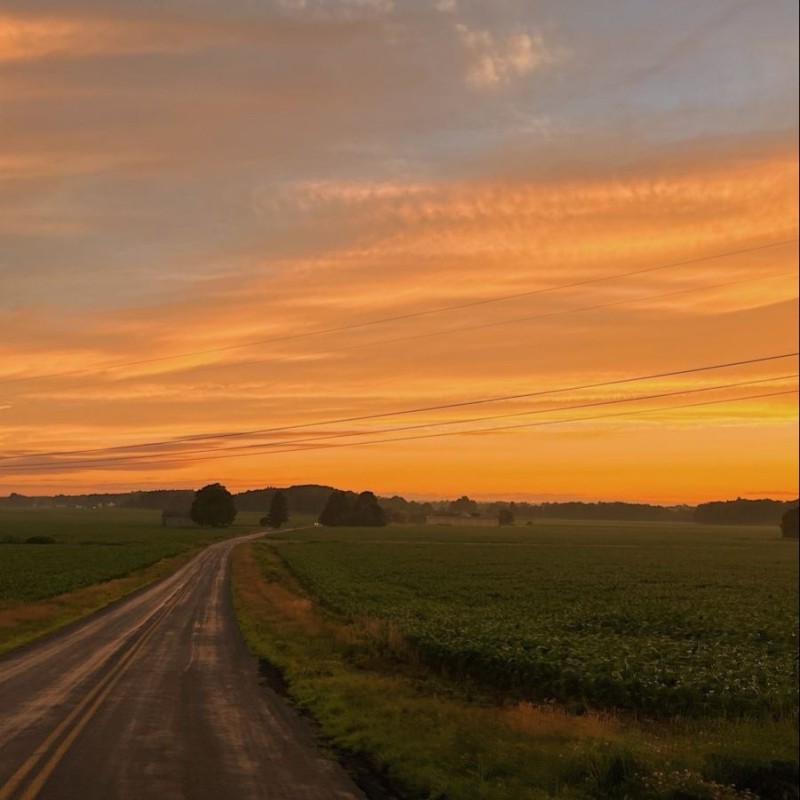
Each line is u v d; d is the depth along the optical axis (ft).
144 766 37.19
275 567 263.08
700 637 114.32
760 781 40.16
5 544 400.06
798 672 76.13
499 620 115.14
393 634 88.33
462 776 38.27
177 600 150.51
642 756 40.57
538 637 88.84
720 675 69.82
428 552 372.58
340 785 35.73
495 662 73.67
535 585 203.62
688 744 46.01
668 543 517.96
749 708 61.05
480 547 433.07
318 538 556.10
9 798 31.37
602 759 39.06
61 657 76.38
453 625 102.47
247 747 42.19
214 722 48.37
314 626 107.96
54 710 49.93
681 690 62.23
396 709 53.47
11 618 110.01
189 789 33.81
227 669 71.56
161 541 447.01
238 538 550.77
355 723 48.83
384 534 646.33
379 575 232.53
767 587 213.66
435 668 79.30
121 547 372.79
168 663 73.82
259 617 120.16
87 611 129.18
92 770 36.04
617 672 66.90
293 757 40.47
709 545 490.49
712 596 183.93
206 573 232.94
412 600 155.12
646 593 186.91
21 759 37.55
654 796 35.04
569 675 66.80
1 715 48.11
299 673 68.33
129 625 107.86
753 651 95.45
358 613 127.34
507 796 34.96
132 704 53.01
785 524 625.00
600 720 55.06
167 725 46.80
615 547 455.22
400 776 37.81
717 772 39.99
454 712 53.83
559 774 38.45
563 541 540.11
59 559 281.95
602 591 191.42
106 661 73.97
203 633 99.71
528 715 52.85
